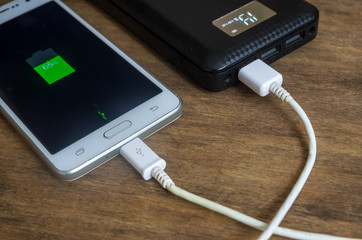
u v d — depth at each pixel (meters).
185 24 0.66
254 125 0.61
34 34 0.72
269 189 0.55
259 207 0.53
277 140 0.59
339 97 0.62
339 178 0.54
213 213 0.53
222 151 0.58
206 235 0.51
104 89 0.64
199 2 0.69
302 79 0.65
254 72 0.62
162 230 0.52
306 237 0.49
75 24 0.73
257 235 0.51
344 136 0.58
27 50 0.70
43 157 0.57
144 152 0.57
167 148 0.59
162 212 0.54
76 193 0.56
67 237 0.53
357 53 0.67
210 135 0.60
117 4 0.73
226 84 0.64
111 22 0.76
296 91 0.63
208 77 0.62
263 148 0.58
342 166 0.55
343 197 0.53
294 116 0.61
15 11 0.75
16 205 0.56
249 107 0.63
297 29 0.65
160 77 0.68
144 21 0.69
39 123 0.61
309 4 0.68
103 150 0.57
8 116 0.62
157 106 0.62
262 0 0.68
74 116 0.61
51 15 0.74
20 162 0.60
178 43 0.65
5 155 0.61
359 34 0.70
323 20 0.72
